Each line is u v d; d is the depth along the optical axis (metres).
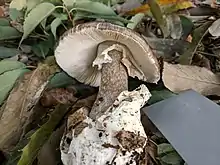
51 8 0.36
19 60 0.38
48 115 0.33
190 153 0.29
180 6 0.41
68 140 0.29
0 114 0.33
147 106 0.32
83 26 0.29
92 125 0.29
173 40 0.38
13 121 0.33
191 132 0.30
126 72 0.33
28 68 0.37
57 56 0.33
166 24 0.39
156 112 0.31
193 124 0.30
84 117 0.29
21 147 0.32
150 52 0.30
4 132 0.32
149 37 0.40
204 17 0.41
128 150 0.28
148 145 0.31
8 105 0.33
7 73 0.35
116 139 0.28
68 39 0.31
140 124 0.29
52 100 0.34
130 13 0.41
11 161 0.31
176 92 0.34
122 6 0.41
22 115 0.33
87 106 0.32
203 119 0.30
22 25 0.39
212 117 0.30
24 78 0.34
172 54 0.38
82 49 0.33
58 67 0.35
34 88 0.34
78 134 0.28
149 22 0.41
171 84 0.34
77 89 0.36
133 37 0.29
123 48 0.32
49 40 0.39
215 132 0.29
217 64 0.38
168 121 0.31
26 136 0.32
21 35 0.39
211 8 0.42
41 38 0.39
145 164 0.29
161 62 0.34
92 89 0.36
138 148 0.28
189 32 0.40
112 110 0.29
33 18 0.36
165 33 0.39
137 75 0.34
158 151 0.30
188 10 0.42
